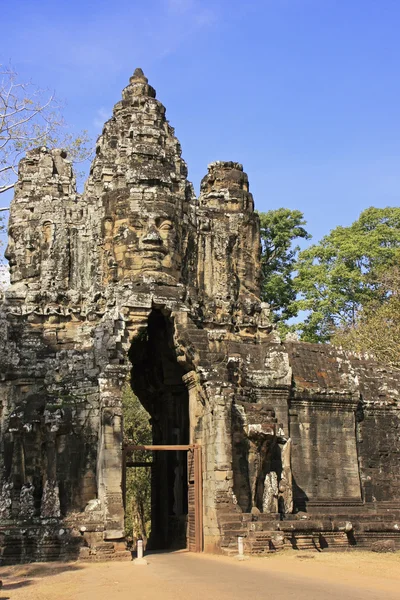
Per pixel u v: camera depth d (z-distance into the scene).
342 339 47.19
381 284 48.47
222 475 26.48
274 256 54.78
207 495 27.00
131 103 32.91
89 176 32.41
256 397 30.14
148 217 29.50
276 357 30.83
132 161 30.61
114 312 27.34
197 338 28.14
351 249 53.03
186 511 31.30
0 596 16.39
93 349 27.45
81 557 23.75
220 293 31.44
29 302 28.64
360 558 23.56
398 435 34.00
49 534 24.34
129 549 25.23
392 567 20.88
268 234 54.59
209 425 27.30
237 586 16.67
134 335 27.42
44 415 26.77
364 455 32.94
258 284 33.16
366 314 48.56
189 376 28.45
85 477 26.30
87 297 29.14
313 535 26.45
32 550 24.34
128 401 49.28
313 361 33.25
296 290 53.47
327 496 31.11
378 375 35.03
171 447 27.41
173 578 18.52
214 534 25.97
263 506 27.53
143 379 34.16
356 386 33.03
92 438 26.61
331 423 32.06
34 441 26.81
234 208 33.16
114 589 16.78
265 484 27.75
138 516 51.16
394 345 43.22
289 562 22.41
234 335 31.12
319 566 21.23
